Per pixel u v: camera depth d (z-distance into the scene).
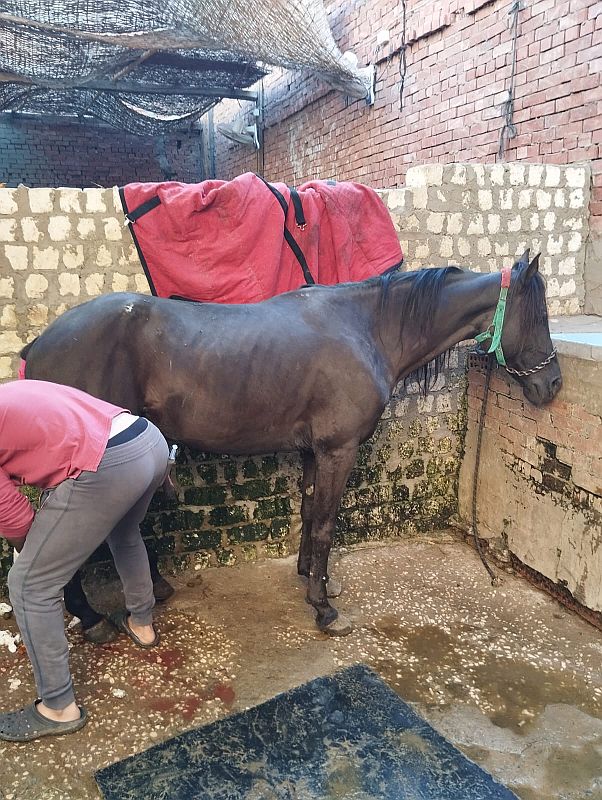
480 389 3.09
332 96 5.81
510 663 2.28
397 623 2.52
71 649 2.29
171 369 2.12
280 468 2.92
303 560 2.76
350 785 1.70
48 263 2.45
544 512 2.70
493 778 1.73
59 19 4.26
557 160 3.30
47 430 1.60
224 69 6.25
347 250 2.67
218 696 2.06
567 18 3.10
